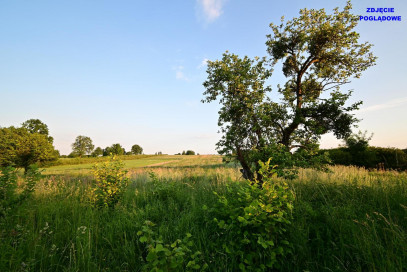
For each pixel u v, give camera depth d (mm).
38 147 21078
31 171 3979
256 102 7406
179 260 2268
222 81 7816
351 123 6340
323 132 6902
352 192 5422
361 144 12875
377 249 2783
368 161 12406
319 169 6629
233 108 7367
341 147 14977
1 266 2598
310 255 2973
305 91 7914
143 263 2998
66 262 3061
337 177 7457
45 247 3283
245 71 7316
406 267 2447
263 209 2887
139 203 5938
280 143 6734
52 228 3947
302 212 4082
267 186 3285
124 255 3184
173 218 4707
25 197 3836
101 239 3662
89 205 5168
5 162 18250
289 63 7961
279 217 2879
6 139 19844
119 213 4840
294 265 2852
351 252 2994
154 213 4910
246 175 7625
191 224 4133
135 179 11367
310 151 7031
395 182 5938
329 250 3037
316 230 3518
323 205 4566
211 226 3773
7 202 3504
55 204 5285
